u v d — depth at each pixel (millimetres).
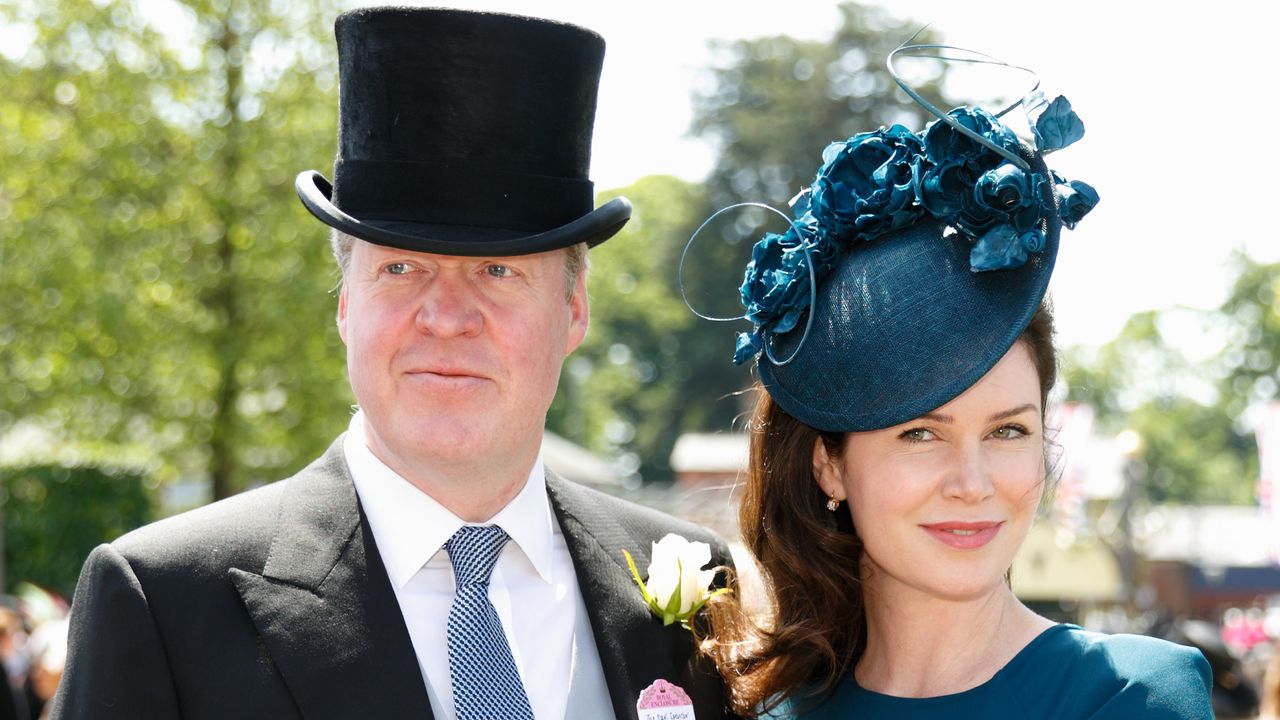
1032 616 2967
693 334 42375
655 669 2943
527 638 2898
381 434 2775
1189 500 62562
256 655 2613
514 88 2738
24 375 15305
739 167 40594
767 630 3098
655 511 3318
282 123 15203
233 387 15234
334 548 2760
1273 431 12289
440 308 2705
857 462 2900
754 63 41312
